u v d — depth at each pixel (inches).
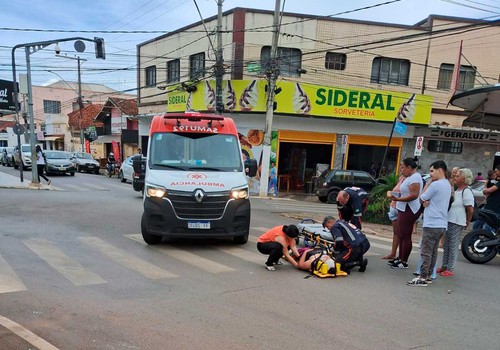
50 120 1971.0
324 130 810.2
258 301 193.0
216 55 719.1
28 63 672.4
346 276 241.4
